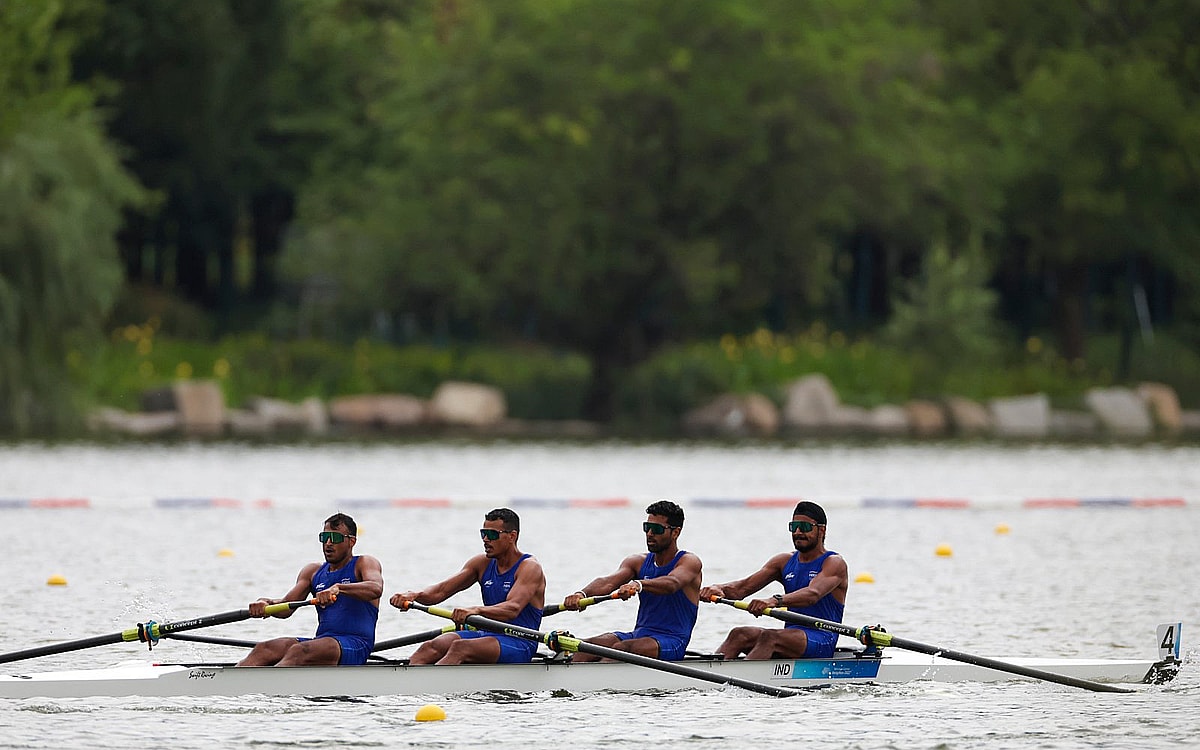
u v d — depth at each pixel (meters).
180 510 115.81
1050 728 52.19
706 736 50.66
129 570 85.19
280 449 178.12
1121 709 55.41
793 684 59.25
